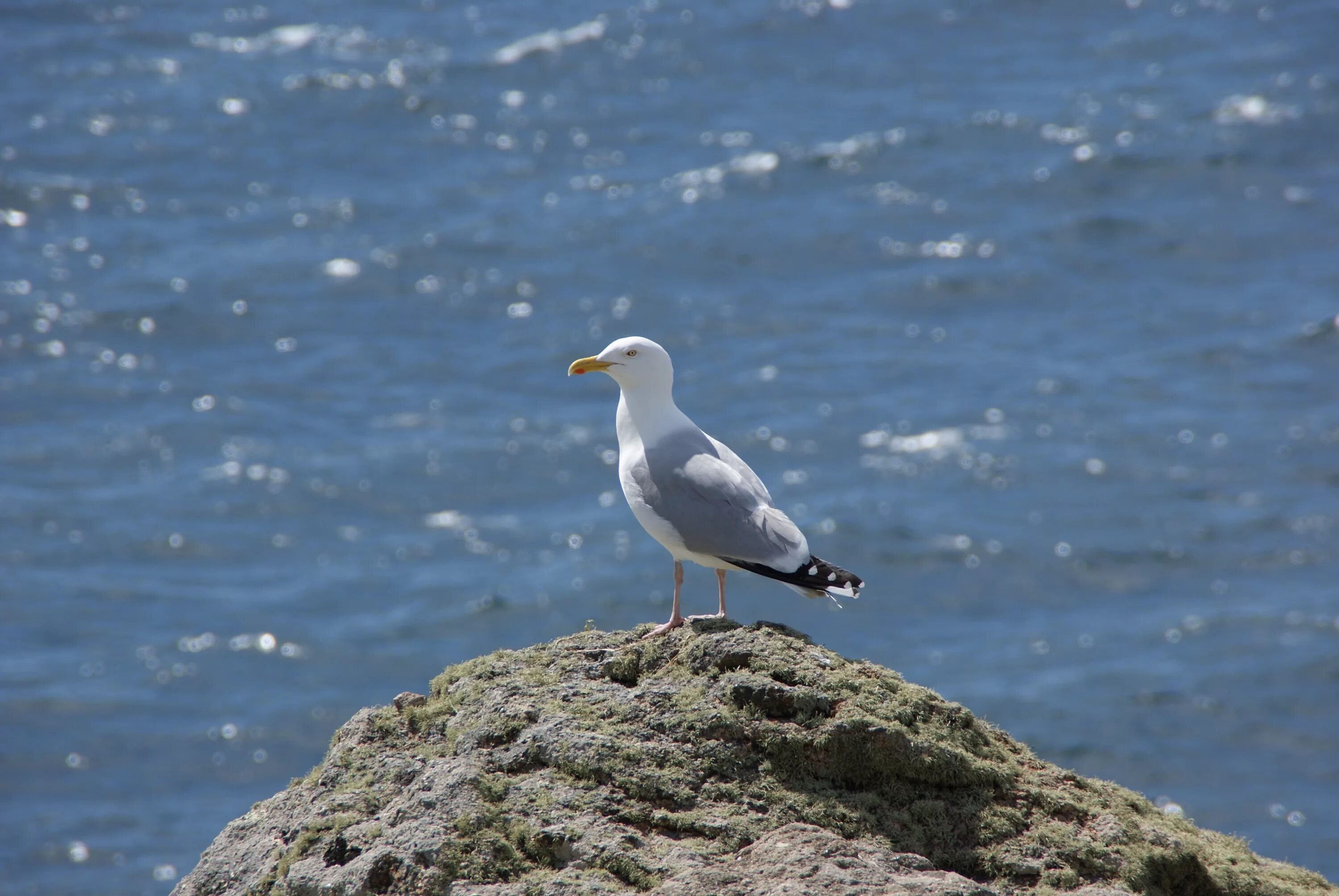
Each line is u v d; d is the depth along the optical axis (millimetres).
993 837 8328
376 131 81062
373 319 57500
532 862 7984
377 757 9102
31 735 32312
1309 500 42469
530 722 8883
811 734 8547
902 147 76125
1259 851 27750
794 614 38000
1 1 98125
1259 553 39906
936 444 46188
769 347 54344
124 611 37719
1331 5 94938
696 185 72250
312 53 91750
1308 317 55094
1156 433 46625
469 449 46906
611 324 56844
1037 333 55500
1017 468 44781
